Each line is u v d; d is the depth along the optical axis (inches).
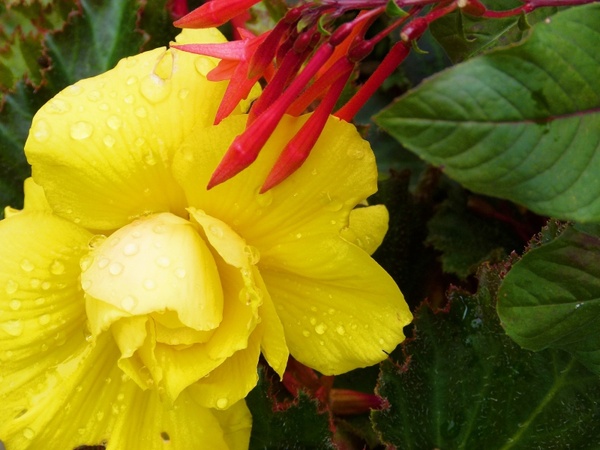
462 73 5.1
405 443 9.8
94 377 8.5
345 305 8.2
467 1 6.5
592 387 9.4
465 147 5.2
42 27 11.7
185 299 7.3
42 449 8.4
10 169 10.9
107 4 11.2
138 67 8.0
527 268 7.0
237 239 7.7
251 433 9.8
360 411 10.6
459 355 9.9
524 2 7.1
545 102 5.3
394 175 12.2
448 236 11.8
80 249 8.3
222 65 7.4
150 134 7.8
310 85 7.6
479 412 9.8
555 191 5.3
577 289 7.0
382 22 12.8
